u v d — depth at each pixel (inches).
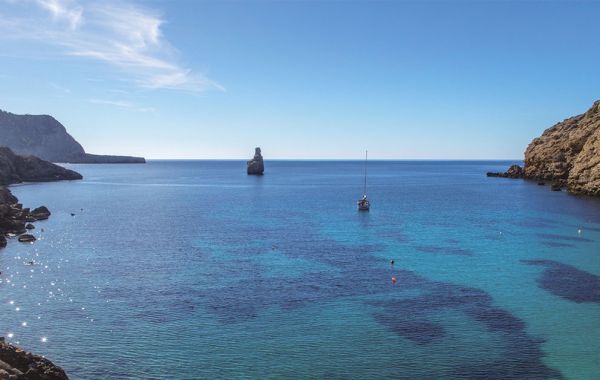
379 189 7204.7
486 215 3993.6
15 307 1610.5
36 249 2554.1
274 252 2516.0
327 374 1162.6
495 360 1239.5
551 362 1230.9
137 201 5216.5
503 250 2568.9
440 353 1277.1
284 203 5103.3
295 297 1736.0
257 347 1309.1
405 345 1325.0
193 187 7485.2
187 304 1652.3
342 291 1813.5
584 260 2320.4
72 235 3011.8
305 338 1368.1
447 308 1621.6
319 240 2881.4
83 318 1514.5
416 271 2116.1
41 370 938.7
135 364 1206.9
